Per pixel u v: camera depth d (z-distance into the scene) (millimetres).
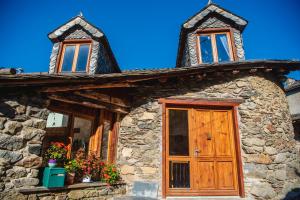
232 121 6273
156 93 6293
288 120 6574
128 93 6332
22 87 4363
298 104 13938
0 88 4078
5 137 3979
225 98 6266
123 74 5324
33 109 4465
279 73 6668
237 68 6219
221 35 7805
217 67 6055
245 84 6367
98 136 5977
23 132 4227
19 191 3914
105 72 8664
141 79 5668
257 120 6070
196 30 7828
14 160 4004
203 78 6441
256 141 5879
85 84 5242
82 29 8188
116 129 6172
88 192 4957
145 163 5750
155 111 6148
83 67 7801
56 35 8023
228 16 7676
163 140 5895
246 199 5430
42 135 4496
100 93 5711
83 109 5879
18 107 4246
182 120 6258
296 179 5902
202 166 5926
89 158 5504
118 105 6055
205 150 6051
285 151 6062
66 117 5598
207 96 6293
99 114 6172
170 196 5594
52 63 7816
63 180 4523
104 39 7992
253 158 5758
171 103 6219
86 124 5957
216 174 5875
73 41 8070
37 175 4293
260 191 5496
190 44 7699
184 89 6344
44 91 4629
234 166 5934
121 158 5906
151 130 6008
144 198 5277
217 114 6363
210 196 5648
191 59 7488
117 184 5520
